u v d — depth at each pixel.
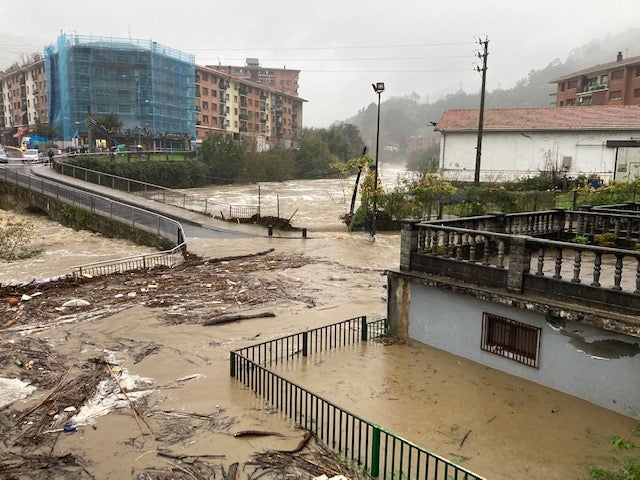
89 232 32.97
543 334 10.34
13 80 99.00
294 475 7.72
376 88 31.91
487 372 11.20
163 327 14.52
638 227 15.67
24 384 10.77
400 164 171.12
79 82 67.69
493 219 13.97
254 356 12.38
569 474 7.80
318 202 54.81
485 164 48.12
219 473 7.79
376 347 12.81
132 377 11.24
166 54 74.94
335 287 19.62
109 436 8.86
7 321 14.93
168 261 24.50
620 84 67.19
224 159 73.25
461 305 11.87
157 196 48.50
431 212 35.78
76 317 15.31
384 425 9.24
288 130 120.62
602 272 11.99
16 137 90.31
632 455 8.18
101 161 55.25
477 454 8.34
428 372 11.34
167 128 75.06
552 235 15.68
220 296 17.81
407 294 13.12
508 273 10.85
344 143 104.19
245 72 134.25
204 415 9.55
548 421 9.25
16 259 26.23
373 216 32.62
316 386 10.81
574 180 40.41
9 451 8.45
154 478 7.69
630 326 8.77
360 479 7.64
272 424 9.22
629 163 39.12
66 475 7.81
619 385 9.28
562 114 47.22
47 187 36.41
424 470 7.88
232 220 36.06
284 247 28.77
